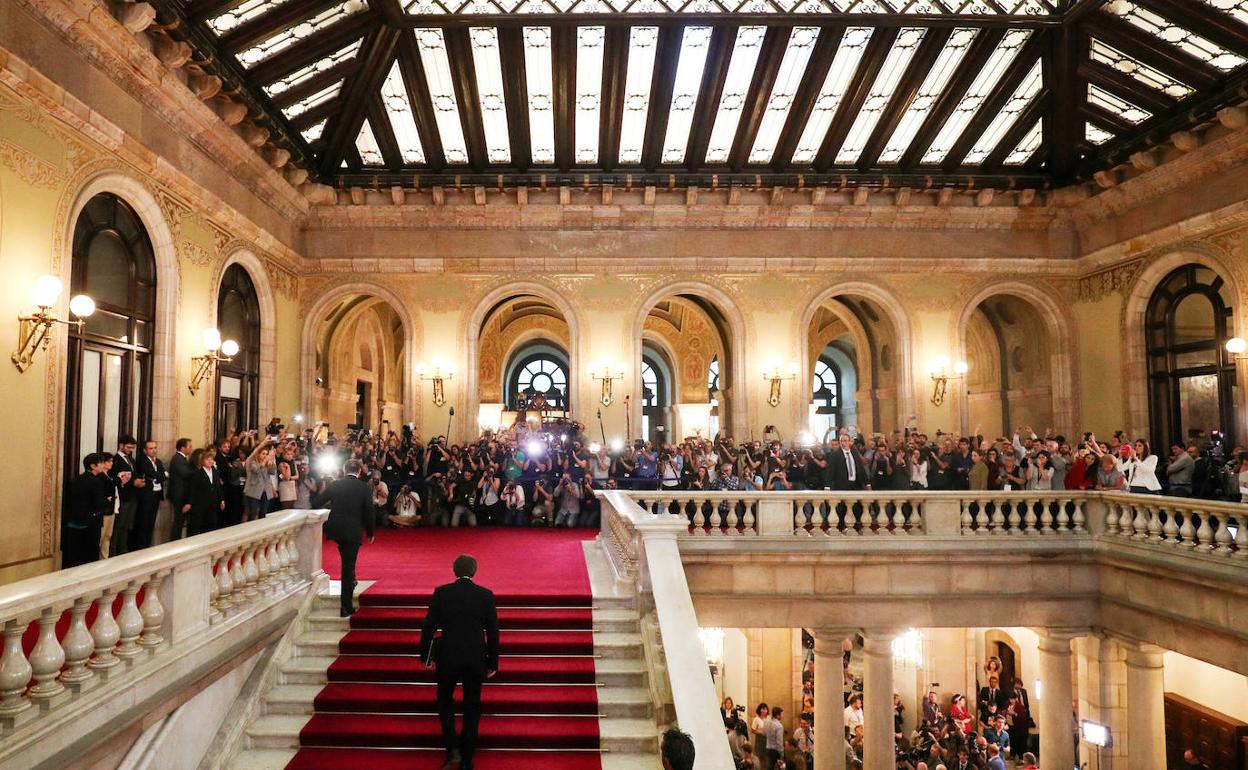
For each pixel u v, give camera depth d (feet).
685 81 44.24
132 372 32.42
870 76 43.80
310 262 51.72
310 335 51.47
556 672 22.33
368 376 72.08
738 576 34.76
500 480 44.37
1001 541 35.22
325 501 25.62
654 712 20.79
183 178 34.58
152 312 33.86
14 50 23.97
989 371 61.72
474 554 34.37
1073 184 51.08
